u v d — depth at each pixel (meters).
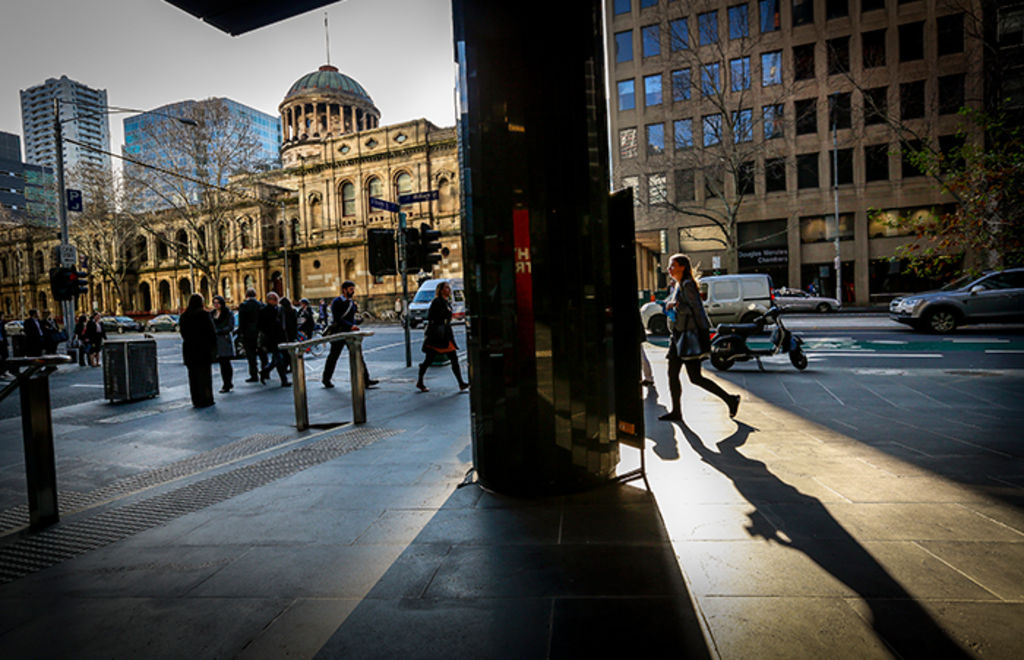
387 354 15.70
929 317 13.97
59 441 6.38
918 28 30.27
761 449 4.56
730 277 16.25
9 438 6.57
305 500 3.70
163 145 37.25
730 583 2.34
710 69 32.94
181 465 5.16
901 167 30.84
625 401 3.79
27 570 2.86
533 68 3.45
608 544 2.78
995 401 6.34
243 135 37.03
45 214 48.47
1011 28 18.80
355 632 2.12
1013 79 13.60
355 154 43.19
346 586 2.48
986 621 2.00
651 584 2.36
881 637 1.92
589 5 3.47
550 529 3.00
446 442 5.23
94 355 16.89
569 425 3.55
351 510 3.46
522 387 3.56
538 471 3.56
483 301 3.57
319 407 7.91
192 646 2.09
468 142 3.56
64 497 4.34
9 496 4.36
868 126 31.08
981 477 3.64
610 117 35.44
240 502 3.74
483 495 3.61
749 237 33.69
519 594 2.33
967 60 29.19
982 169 6.41
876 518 2.99
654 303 16.39
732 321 16.05
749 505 3.25
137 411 8.16
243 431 6.56
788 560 2.53
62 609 2.42
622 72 35.09
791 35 31.91
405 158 41.62
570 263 3.52
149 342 9.31
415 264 11.91
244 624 2.22
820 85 31.81
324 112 57.19
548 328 3.52
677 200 34.34
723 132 32.78
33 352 15.87
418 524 3.16
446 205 40.94
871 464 4.03
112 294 58.31
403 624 2.15
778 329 9.58
